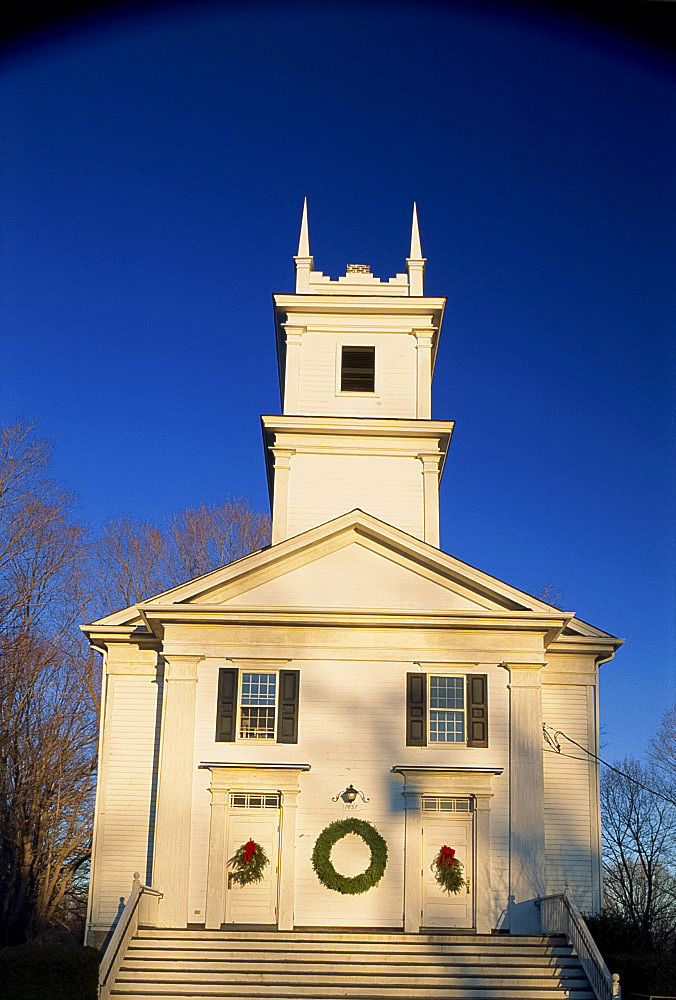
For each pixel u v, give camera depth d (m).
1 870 42.75
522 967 23.73
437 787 27.52
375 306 36.09
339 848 27.02
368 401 35.50
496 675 28.56
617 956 24.75
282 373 40.12
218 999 22.19
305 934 25.69
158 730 30.23
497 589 28.94
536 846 27.16
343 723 28.08
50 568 48.75
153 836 29.12
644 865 56.72
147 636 30.75
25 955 20.64
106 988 22.02
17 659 44.88
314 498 34.12
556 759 30.30
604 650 31.06
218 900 26.58
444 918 26.64
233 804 27.53
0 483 48.75
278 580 29.30
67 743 45.81
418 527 33.88
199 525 55.88
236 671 28.50
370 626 28.64
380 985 23.02
